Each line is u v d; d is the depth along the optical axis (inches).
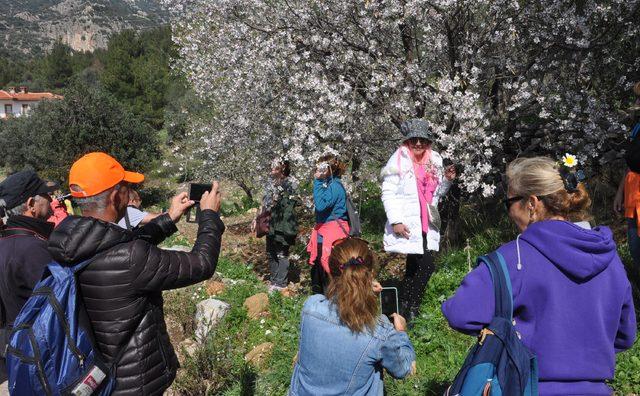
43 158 774.5
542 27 244.1
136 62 1535.4
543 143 263.3
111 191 106.7
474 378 77.4
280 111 273.1
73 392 96.4
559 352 77.5
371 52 248.4
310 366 102.0
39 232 133.5
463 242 269.3
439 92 229.8
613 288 80.0
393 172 177.5
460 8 232.2
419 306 191.3
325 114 230.7
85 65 3973.9
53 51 3939.5
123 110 804.0
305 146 249.3
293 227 248.4
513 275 80.4
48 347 95.9
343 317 99.2
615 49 252.7
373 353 98.9
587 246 77.4
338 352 99.0
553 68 257.0
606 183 266.2
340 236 204.7
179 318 232.8
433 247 181.8
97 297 99.0
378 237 321.7
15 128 1048.8
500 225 265.9
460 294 83.2
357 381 99.3
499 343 78.0
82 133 738.2
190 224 453.1
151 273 100.1
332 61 243.0
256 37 269.9
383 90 245.4
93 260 98.4
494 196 291.9
